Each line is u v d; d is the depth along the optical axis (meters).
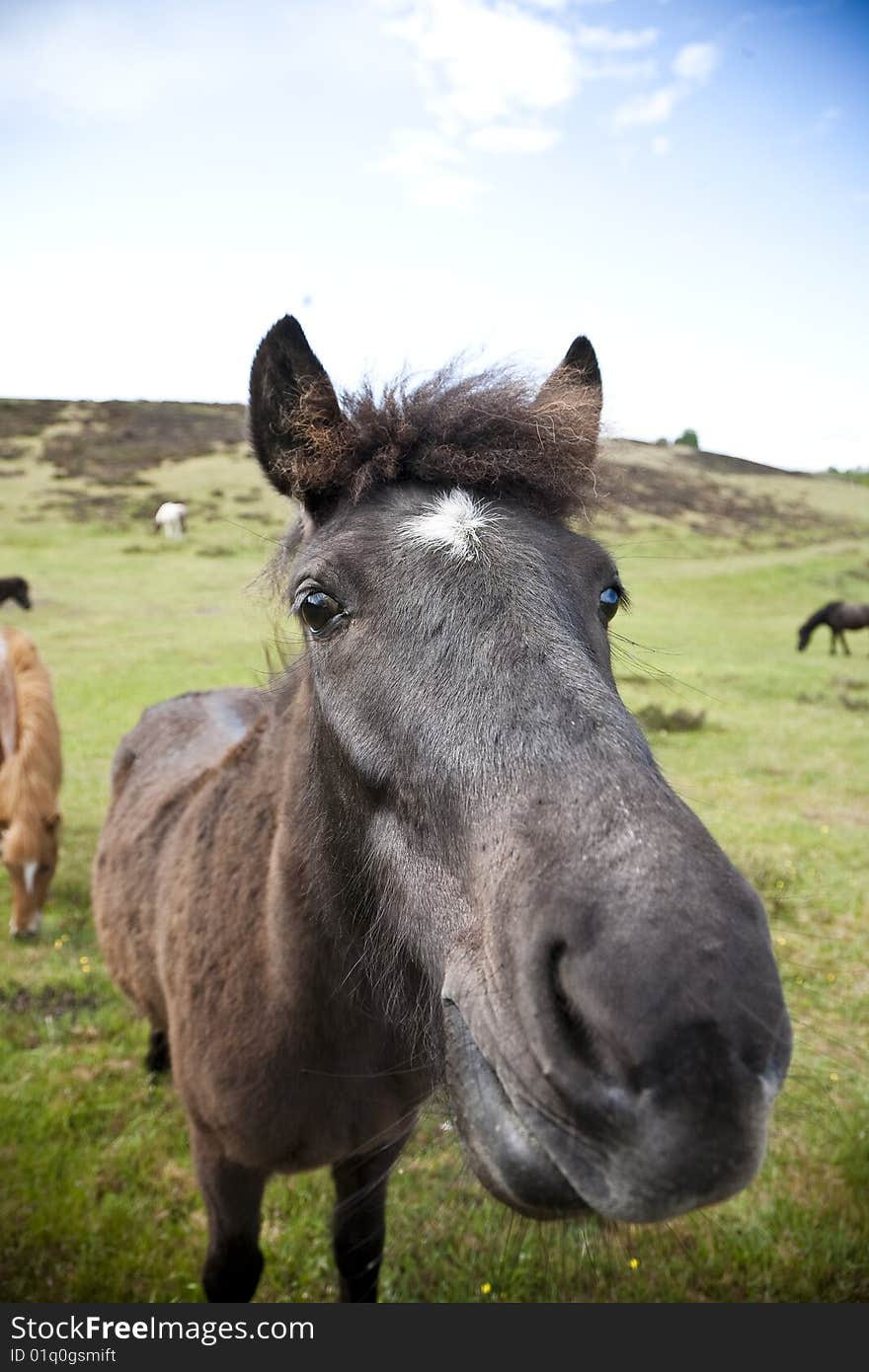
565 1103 1.35
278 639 3.06
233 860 2.89
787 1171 4.23
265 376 2.47
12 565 28.45
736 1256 3.78
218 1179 2.90
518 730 1.71
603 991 1.31
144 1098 4.86
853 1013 5.57
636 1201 1.29
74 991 5.98
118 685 15.45
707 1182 1.26
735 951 1.32
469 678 1.80
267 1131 2.66
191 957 2.89
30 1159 4.28
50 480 40.78
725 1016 1.27
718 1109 1.25
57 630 20.58
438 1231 3.65
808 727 14.00
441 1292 3.53
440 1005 2.00
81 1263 3.69
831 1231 3.89
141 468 43.16
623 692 16.08
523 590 1.92
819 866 8.10
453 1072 1.68
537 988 1.40
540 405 2.43
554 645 1.83
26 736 6.74
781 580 31.41
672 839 1.46
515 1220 2.85
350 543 2.08
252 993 2.63
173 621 21.72
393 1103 2.71
